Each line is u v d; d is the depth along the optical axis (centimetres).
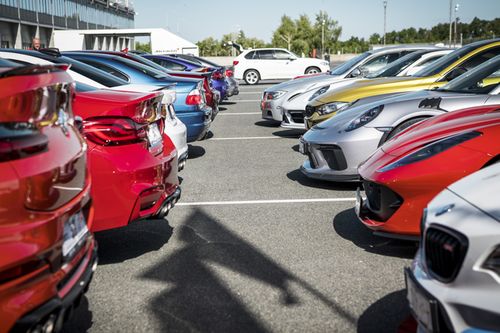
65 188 231
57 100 242
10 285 201
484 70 595
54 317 217
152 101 386
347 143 562
